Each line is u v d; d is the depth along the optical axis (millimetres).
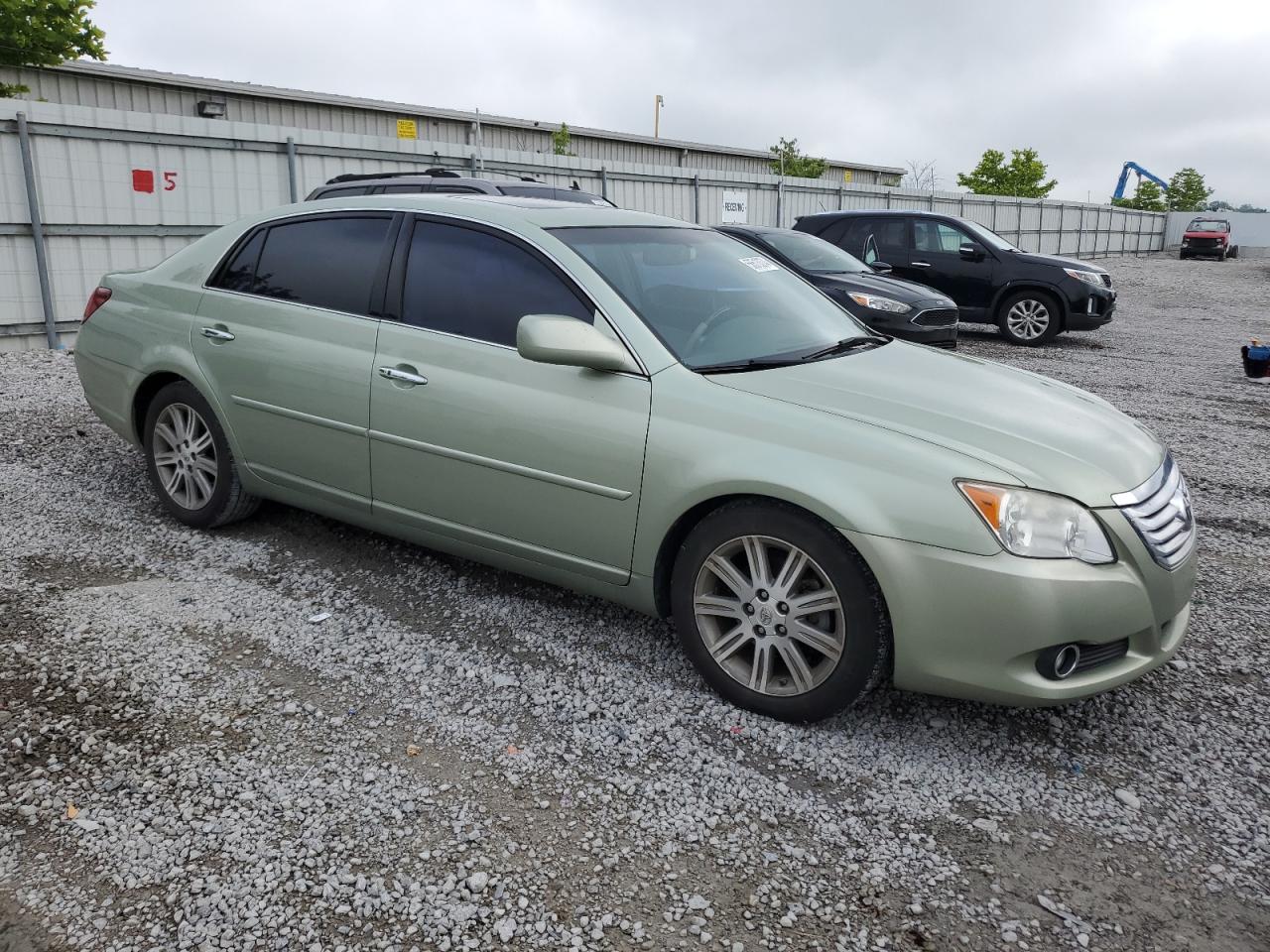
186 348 4484
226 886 2342
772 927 2283
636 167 18422
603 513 3350
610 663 3520
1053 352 12328
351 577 4199
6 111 9938
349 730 3031
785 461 2988
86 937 2172
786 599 3076
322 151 12945
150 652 3459
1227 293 22672
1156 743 3133
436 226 3885
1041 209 34719
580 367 3369
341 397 3939
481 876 2396
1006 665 2824
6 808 2584
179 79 24688
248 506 4605
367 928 2227
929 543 2809
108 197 10898
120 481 5418
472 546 3781
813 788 2828
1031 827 2691
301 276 4207
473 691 3295
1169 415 8398
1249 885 2484
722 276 3977
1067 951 2244
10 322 10328
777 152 42344
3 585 3965
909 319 9703
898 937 2268
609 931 2246
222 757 2855
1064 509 2826
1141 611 2908
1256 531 5293
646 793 2770
